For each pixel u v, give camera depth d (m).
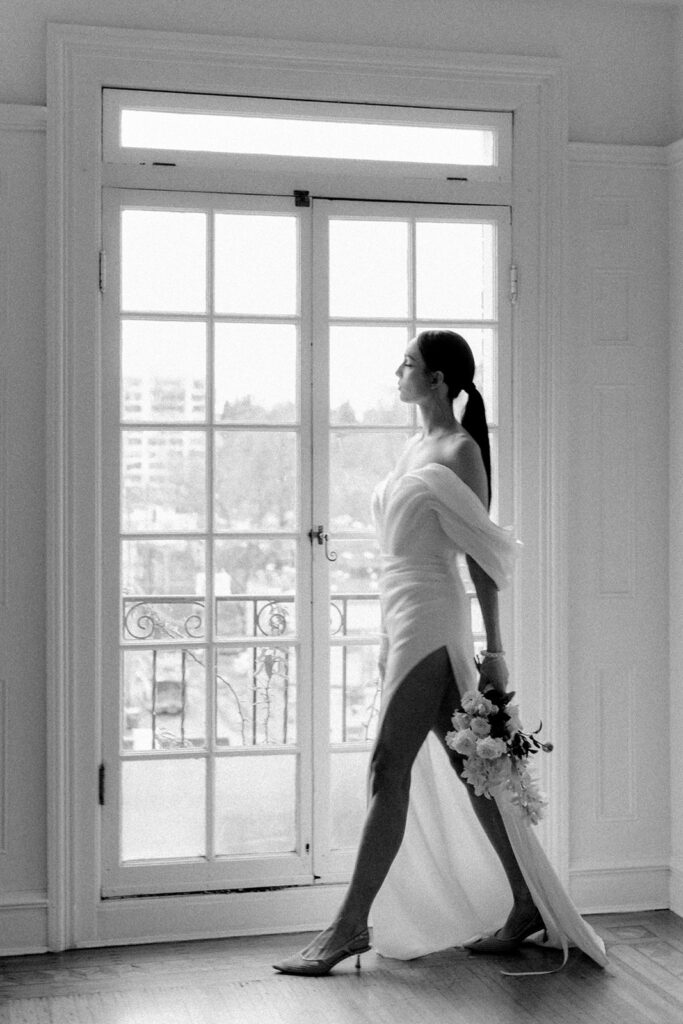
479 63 4.35
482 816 3.94
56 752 4.04
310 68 4.25
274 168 4.27
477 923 4.02
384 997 3.61
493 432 4.43
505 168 4.43
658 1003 3.56
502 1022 3.42
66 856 4.07
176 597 4.23
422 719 3.83
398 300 4.37
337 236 4.34
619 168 4.52
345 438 4.36
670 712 4.54
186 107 4.22
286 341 4.29
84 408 4.10
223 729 4.29
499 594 4.41
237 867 4.23
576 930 3.88
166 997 3.61
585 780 4.48
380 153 4.39
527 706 4.42
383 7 4.32
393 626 3.88
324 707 4.30
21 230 4.07
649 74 4.55
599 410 4.50
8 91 4.07
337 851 4.30
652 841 4.52
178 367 4.22
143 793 4.23
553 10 4.46
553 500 4.41
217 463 4.25
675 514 4.50
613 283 4.51
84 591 4.09
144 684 4.24
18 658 4.06
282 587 4.31
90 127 4.12
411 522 3.86
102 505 4.14
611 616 4.50
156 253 4.21
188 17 4.19
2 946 4.02
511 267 4.42
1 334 4.05
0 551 4.05
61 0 4.10
